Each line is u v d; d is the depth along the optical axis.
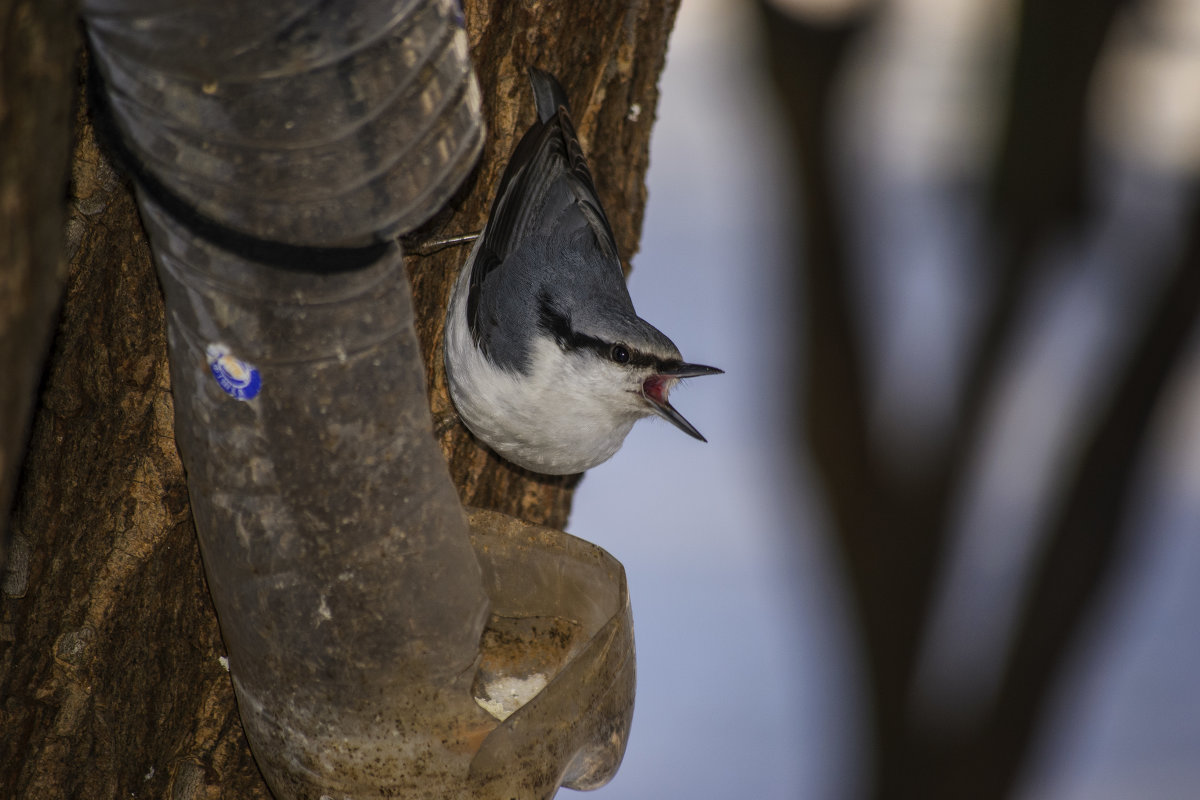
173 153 4.07
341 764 5.10
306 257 4.32
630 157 8.59
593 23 7.78
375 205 4.30
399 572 4.95
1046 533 7.05
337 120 4.04
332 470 4.73
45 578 5.43
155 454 5.45
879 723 7.29
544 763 4.95
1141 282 6.68
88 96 4.31
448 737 5.10
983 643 7.34
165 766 5.79
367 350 4.62
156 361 5.39
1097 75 6.31
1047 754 7.42
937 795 7.24
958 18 16.70
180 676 5.72
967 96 7.21
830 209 6.92
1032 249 6.64
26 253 3.12
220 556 4.93
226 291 4.36
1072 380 10.52
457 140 4.49
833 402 7.00
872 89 8.69
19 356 3.16
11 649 5.40
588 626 5.86
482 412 7.16
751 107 7.32
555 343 7.13
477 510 6.05
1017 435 10.45
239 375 4.52
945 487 7.03
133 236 5.30
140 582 5.56
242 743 5.89
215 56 3.81
